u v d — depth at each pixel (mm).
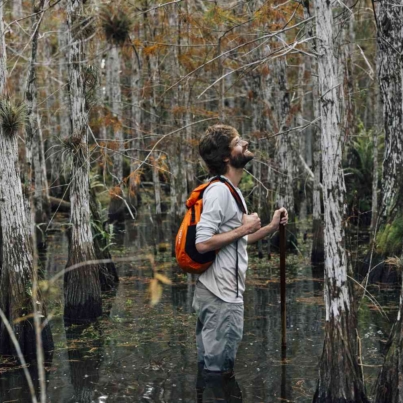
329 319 4098
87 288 7191
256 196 13203
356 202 13633
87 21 8695
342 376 4039
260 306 7406
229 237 4426
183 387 4805
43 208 15383
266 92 11242
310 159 19703
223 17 8750
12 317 5750
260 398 4551
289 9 8984
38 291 5895
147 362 5449
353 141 14156
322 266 10125
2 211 5797
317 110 11031
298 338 6020
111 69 15148
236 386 4781
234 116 12797
